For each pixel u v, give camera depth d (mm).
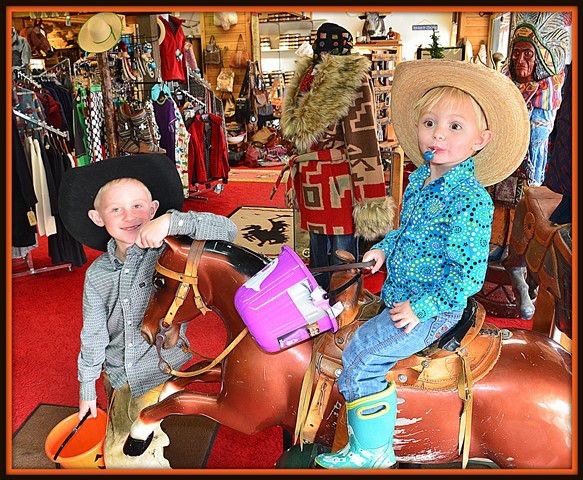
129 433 1750
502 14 9336
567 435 1376
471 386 1389
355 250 2977
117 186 1709
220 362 1785
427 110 1444
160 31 4941
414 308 1351
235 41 9727
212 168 6676
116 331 1845
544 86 3051
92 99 5020
